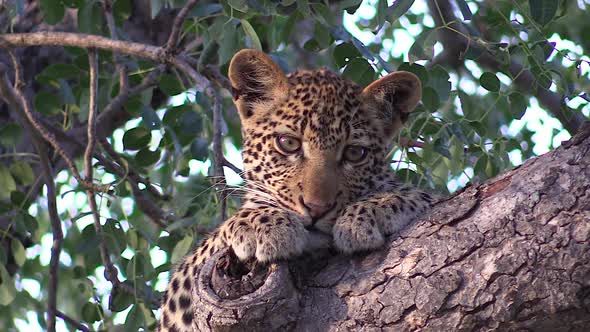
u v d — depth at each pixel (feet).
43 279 50.19
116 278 36.09
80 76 40.63
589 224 22.66
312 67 55.77
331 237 28.40
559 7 35.60
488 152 33.76
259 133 32.99
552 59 36.50
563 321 22.85
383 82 32.60
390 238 25.99
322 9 33.24
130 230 37.06
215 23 33.37
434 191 32.40
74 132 43.50
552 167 23.80
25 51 44.47
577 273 22.50
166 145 38.45
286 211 28.81
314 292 25.41
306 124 31.86
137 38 45.57
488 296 23.20
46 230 52.75
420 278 24.13
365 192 32.12
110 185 35.60
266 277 25.14
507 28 36.17
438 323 23.68
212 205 35.55
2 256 38.96
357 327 24.59
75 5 39.58
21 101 36.78
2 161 43.50
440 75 33.94
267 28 37.11
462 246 23.91
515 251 23.15
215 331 24.41
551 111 37.11
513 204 23.76
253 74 33.65
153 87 39.96
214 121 34.76
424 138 34.55
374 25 31.48
